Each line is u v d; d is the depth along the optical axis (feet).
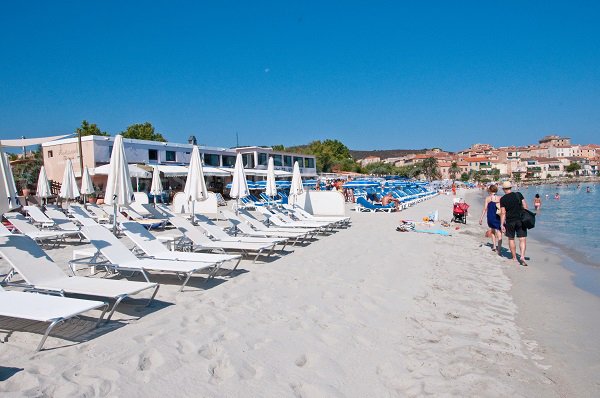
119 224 25.30
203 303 18.71
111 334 14.92
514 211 30.04
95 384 11.38
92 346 13.87
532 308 19.90
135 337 14.65
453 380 12.42
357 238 39.47
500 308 19.66
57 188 98.12
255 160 154.30
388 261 28.81
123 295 15.53
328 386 11.76
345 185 100.99
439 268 27.30
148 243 24.41
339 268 26.35
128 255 22.00
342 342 14.82
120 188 28.68
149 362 12.89
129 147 110.01
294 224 41.45
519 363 13.85
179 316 16.94
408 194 105.50
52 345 13.93
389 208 73.15
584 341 15.98
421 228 47.93
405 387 11.96
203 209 55.72
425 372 12.85
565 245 41.19
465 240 40.32
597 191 220.23
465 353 14.37
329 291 21.06
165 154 120.06
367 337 15.33
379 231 44.80
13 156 141.28
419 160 442.09
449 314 18.30
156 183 61.82
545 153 526.16
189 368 12.50
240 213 41.24
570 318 18.60
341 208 59.62
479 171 430.20
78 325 15.75
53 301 14.14
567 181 392.47
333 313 17.79
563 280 25.75
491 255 32.99
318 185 127.24
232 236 33.35
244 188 42.47
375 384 12.03
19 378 11.57
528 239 45.52
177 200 58.23
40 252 18.03
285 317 17.15
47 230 37.58
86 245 35.32
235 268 24.56
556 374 13.21
